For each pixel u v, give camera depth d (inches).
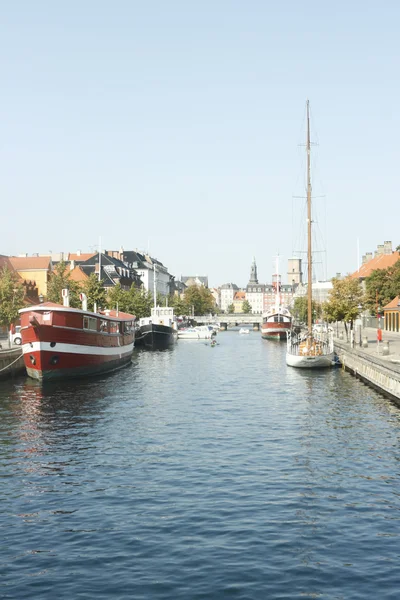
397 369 1632.6
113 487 871.7
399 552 645.3
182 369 2647.6
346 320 3105.3
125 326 2849.4
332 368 2578.7
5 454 1066.7
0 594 560.1
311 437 1181.7
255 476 919.7
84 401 1663.4
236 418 1395.2
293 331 5447.8
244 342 5177.2
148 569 608.4
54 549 660.1
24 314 2044.8
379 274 4119.1
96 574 598.9
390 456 1032.8
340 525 721.0
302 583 577.0
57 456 1050.1
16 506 798.5
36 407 1557.6
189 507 784.3
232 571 602.5
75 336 2112.5
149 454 1057.5
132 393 1830.7
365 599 546.9
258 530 706.2
